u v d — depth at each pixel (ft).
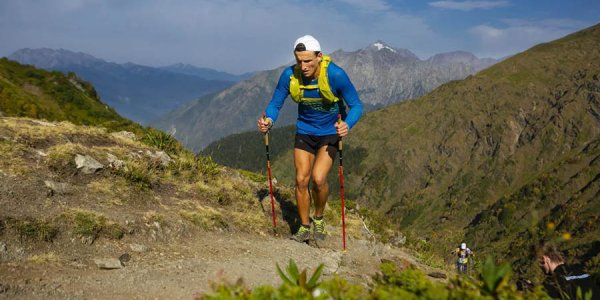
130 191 25.98
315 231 27.84
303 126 25.91
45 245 19.17
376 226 41.19
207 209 27.48
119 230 21.54
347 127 24.00
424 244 40.65
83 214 21.35
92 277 17.62
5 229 18.75
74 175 25.25
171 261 20.45
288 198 35.96
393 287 8.34
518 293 7.82
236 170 42.24
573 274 13.56
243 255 23.03
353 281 21.68
